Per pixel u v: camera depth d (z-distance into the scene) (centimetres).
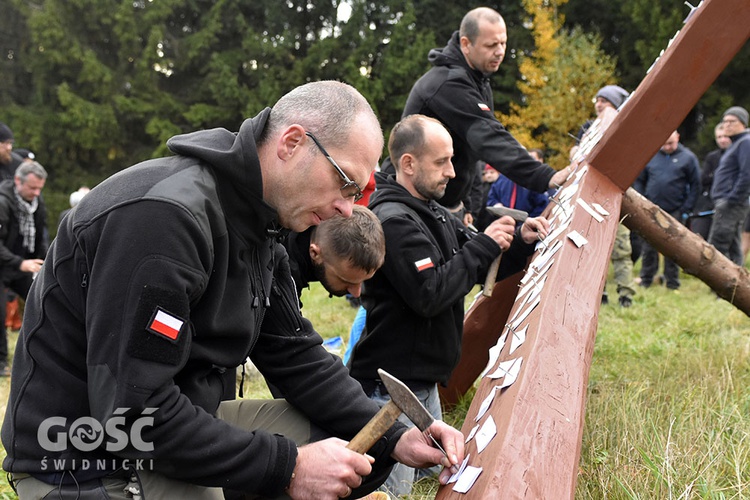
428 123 357
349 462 200
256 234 213
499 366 228
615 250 822
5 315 723
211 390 215
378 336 355
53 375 198
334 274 300
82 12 2681
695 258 407
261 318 227
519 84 1975
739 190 909
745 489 276
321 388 251
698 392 404
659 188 980
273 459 198
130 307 184
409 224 340
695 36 344
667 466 282
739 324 643
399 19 2748
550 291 255
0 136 897
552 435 188
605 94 778
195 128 2666
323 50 2628
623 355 554
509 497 167
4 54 2803
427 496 326
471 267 342
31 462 198
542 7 2094
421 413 197
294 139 205
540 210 870
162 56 2712
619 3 2573
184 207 190
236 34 2803
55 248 201
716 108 2283
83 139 2603
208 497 214
